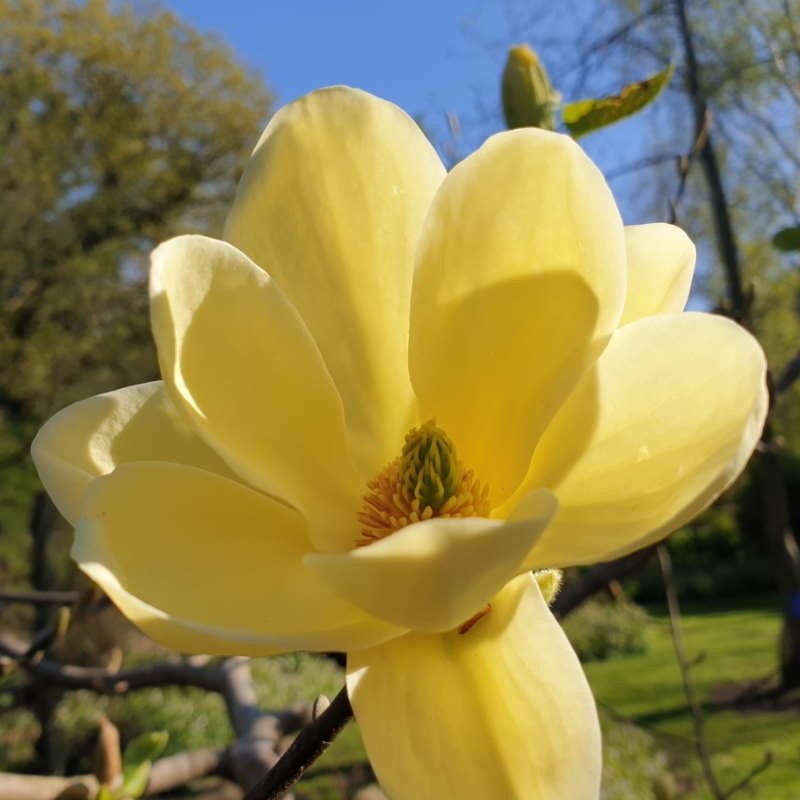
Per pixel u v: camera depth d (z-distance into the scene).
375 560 0.16
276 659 1.55
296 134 0.22
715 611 2.56
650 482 0.19
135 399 0.22
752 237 1.75
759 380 0.18
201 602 0.19
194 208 3.03
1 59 2.73
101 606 0.42
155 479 0.20
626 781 0.91
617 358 0.21
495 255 0.21
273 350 0.21
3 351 2.62
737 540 3.00
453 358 0.22
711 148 1.48
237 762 0.40
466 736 0.18
